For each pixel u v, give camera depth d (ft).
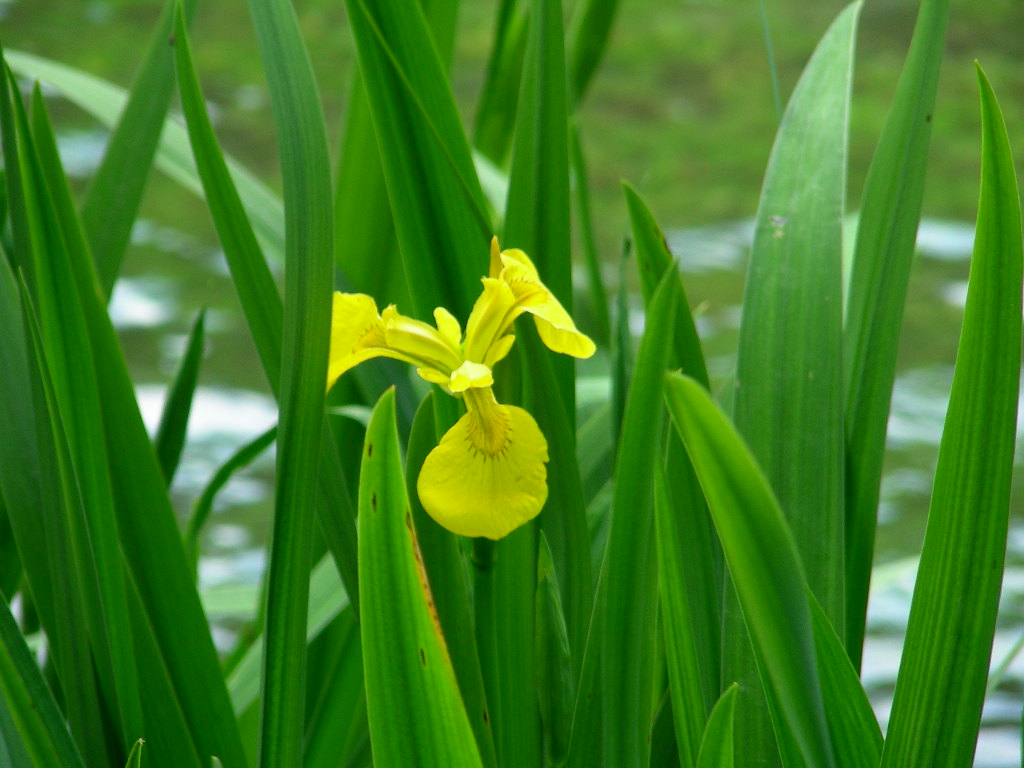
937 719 5.11
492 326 5.20
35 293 5.49
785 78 27.04
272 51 5.10
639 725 5.17
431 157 5.55
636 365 5.03
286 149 5.08
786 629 4.92
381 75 5.54
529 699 5.24
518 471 5.10
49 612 5.48
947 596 5.09
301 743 5.13
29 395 5.46
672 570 5.17
